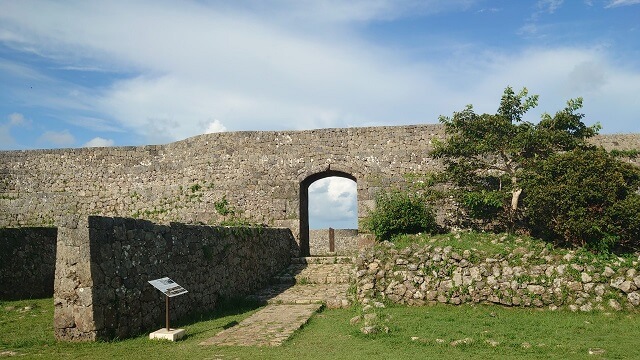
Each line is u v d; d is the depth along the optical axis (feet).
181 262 39.63
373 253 46.09
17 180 80.74
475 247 45.24
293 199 72.43
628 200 42.37
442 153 60.59
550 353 26.73
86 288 29.53
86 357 26.32
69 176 79.92
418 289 43.19
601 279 39.29
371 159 71.87
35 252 48.39
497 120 55.93
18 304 42.29
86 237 29.86
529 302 39.88
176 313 37.91
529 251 43.29
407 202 60.39
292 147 73.87
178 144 77.92
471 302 41.60
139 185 77.97
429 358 25.80
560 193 43.88
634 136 67.15
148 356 26.73
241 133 75.15
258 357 26.63
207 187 74.59
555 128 55.01
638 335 30.89
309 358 26.32
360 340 30.78
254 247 55.83
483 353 26.86
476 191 61.21
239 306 46.62
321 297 49.24
